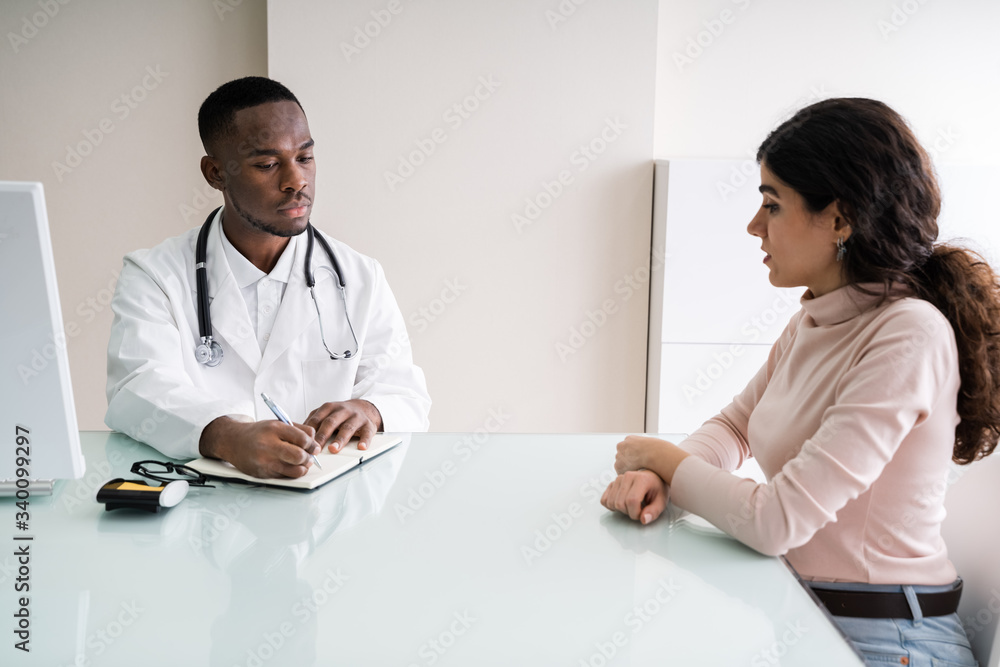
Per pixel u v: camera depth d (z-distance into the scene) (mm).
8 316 889
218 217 1757
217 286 1689
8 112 2754
